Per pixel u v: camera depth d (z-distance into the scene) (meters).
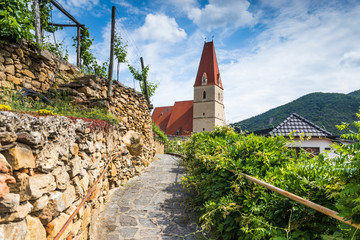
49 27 6.62
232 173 2.82
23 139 1.29
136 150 6.86
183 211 3.88
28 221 1.26
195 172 4.19
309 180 1.83
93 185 2.81
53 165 1.65
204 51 47.81
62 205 1.71
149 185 5.57
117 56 9.03
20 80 3.88
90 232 2.72
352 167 1.26
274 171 2.36
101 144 3.62
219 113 46.88
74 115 3.63
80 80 5.57
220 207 2.40
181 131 47.00
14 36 3.63
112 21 6.06
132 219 3.54
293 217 1.82
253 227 2.04
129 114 7.27
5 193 1.07
